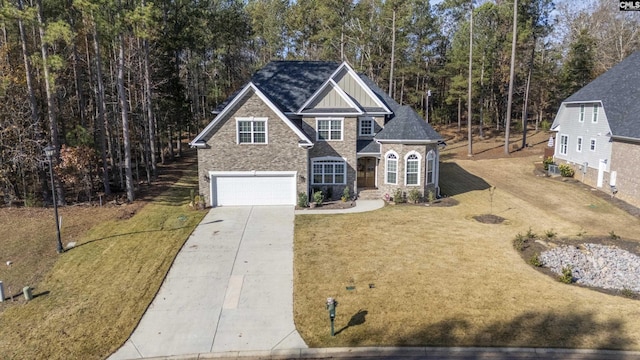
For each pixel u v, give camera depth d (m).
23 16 23.27
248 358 12.54
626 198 27.72
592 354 12.23
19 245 21.02
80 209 26.50
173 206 27.16
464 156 43.91
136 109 36.53
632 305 14.86
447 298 15.31
